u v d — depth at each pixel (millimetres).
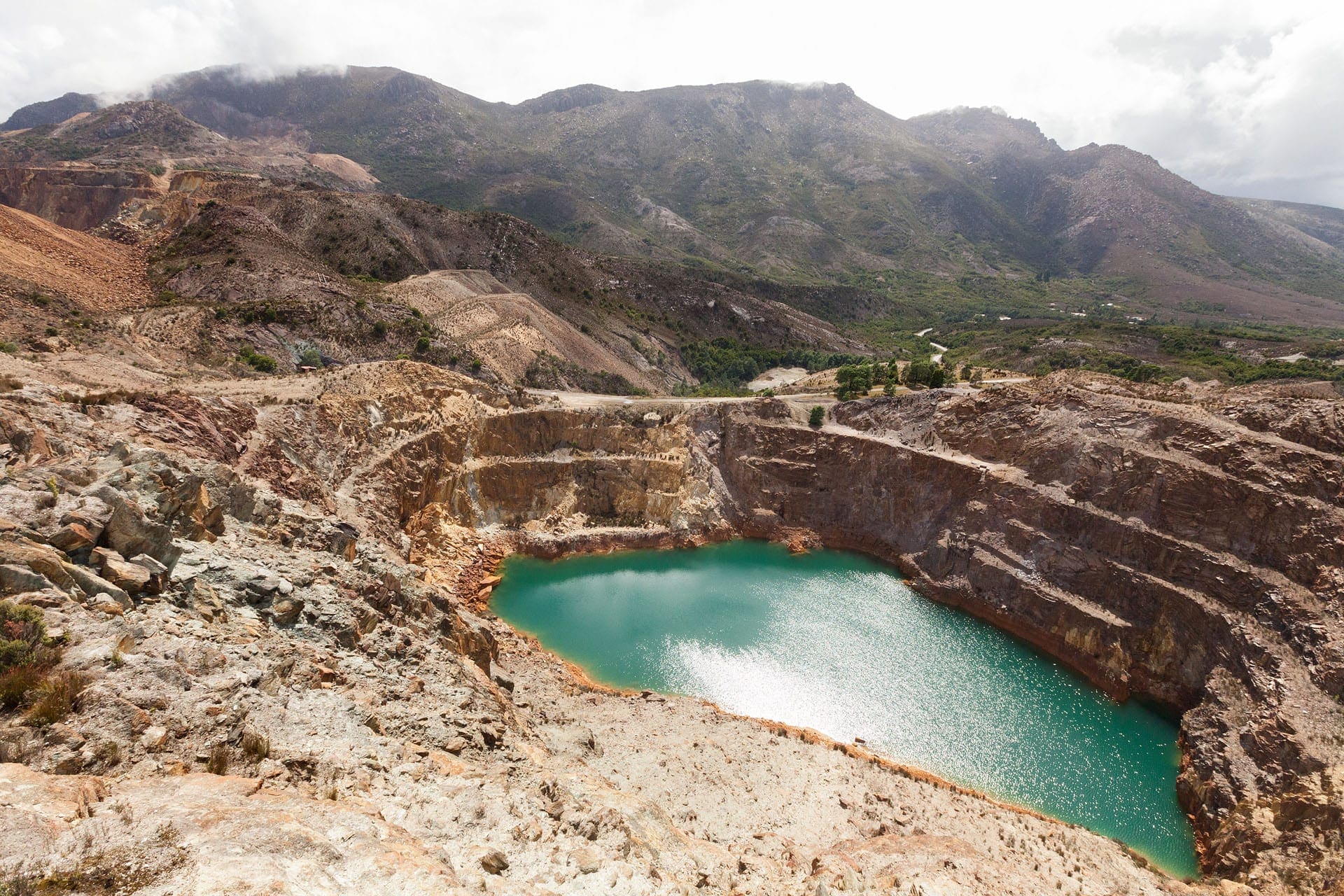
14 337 67000
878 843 37562
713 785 42875
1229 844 45969
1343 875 37844
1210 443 68875
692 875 26016
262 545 35688
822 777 47875
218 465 37500
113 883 12352
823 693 62812
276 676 24469
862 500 93750
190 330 88188
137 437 43531
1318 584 57344
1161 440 72250
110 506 25750
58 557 22219
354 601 35188
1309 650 54062
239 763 18750
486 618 66625
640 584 81188
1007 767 55406
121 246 131750
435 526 74938
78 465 29234
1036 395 84875
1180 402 79125
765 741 52250
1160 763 56750
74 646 19375
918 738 57844
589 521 91562
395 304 120625
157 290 111938
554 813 25281
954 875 33062
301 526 40250
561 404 96875
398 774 22719
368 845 16359
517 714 42000
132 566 24828
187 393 57938
